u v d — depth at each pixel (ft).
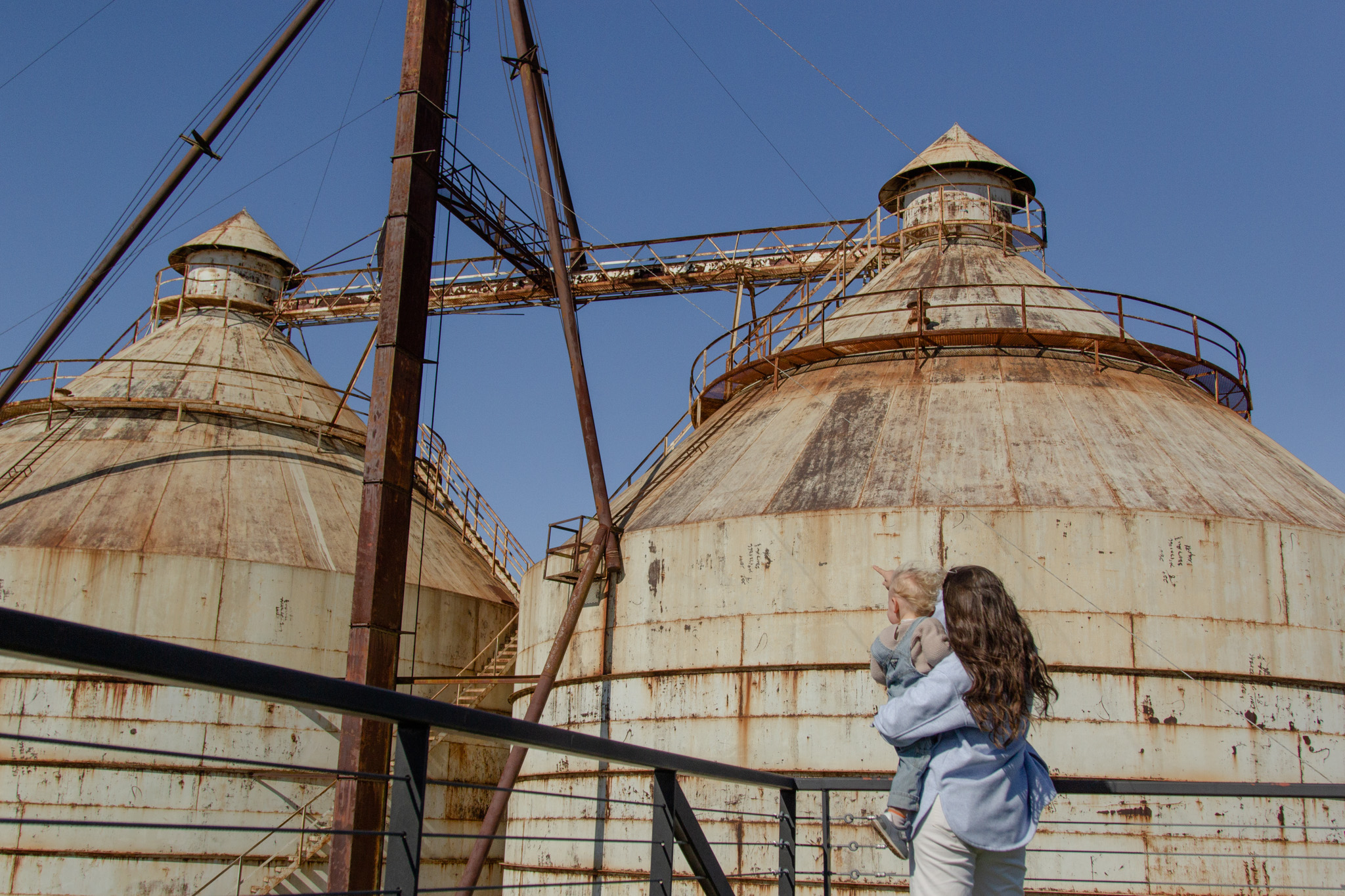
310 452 137.08
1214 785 28.14
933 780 19.07
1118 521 76.33
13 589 106.63
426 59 85.61
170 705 104.63
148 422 132.87
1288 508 81.71
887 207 133.69
